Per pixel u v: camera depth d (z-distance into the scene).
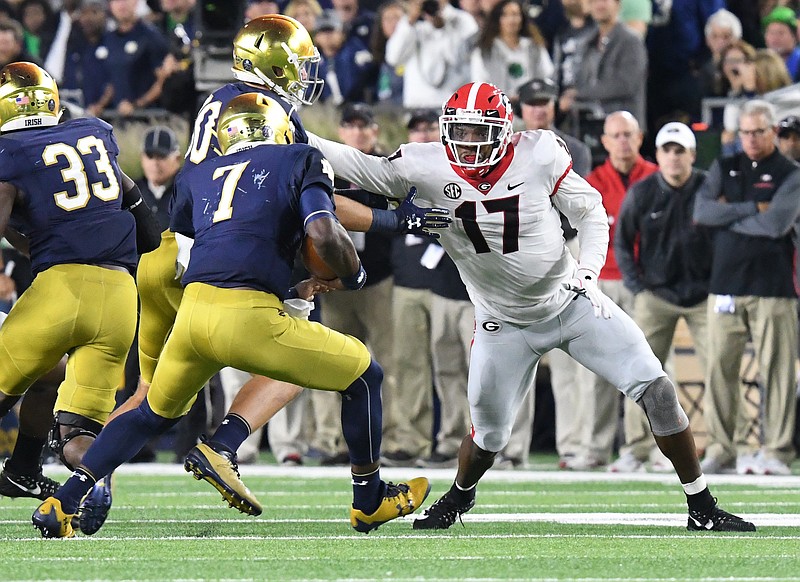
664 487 26.52
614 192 31.62
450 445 31.73
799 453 35.03
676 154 30.22
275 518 20.19
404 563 14.48
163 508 21.84
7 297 33.09
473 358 18.17
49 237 17.62
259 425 16.98
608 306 17.02
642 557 15.05
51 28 44.38
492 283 17.64
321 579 13.22
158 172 31.86
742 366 33.22
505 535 17.55
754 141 29.64
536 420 37.03
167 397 16.23
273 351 15.75
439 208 17.23
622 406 34.50
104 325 17.72
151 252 18.53
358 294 32.31
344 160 17.08
